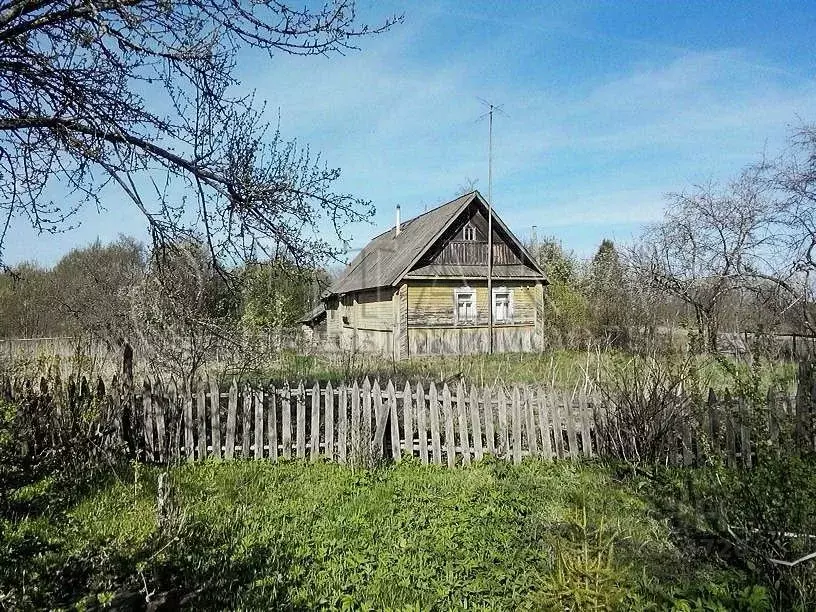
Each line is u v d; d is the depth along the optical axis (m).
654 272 20.97
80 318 13.38
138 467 6.30
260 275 7.80
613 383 8.69
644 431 7.66
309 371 14.43
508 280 25.25
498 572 4.29
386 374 13.29
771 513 4.13
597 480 6.89
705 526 5.08
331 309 34.88
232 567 4.43
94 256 22.03
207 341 9.78
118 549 4.45
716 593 3.90
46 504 5.71
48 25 5.42
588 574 3.07
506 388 9.73
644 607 3.71
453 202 26.84
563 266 34.94
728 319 20.03
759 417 4.64
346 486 6.58
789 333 16.72
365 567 4.43
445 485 6.70
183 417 7.77
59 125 5.71
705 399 7.99
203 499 6.11
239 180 6.43
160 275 7.95
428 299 23.94
